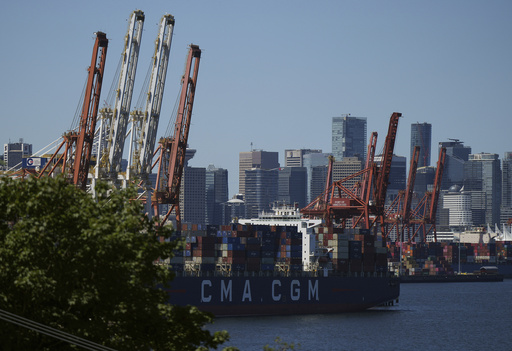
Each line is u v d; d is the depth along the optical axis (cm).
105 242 10550
